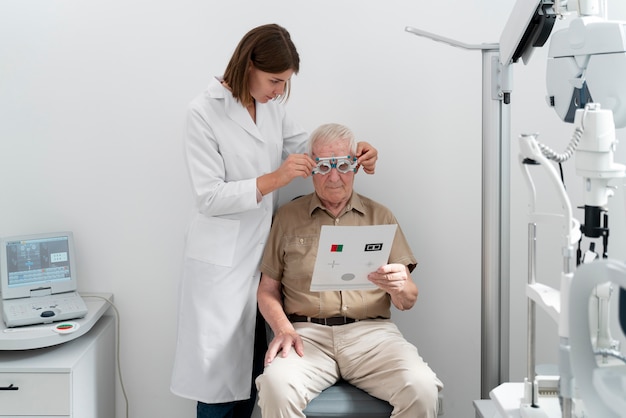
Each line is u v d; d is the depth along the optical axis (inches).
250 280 84.5
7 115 90.8
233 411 90.0
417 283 94.8
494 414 71.8
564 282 51.6
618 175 53.9
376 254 74.2
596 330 54.7
